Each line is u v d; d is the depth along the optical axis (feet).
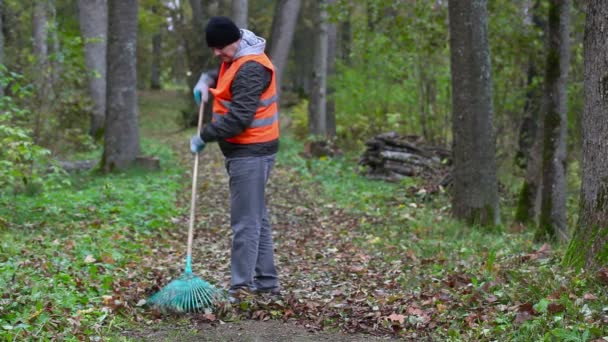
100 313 14.75
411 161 43.65
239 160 16.60
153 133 93.20
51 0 55.93
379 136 45.96
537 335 13.19
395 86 55.47
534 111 47.03
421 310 15.65
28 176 30.66
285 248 25.44
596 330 12.84
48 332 13.29
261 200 16.93
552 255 20.39
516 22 41.37
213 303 15.64
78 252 20.99
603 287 15.19
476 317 14.73
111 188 32.73
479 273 18.56
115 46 45.93
